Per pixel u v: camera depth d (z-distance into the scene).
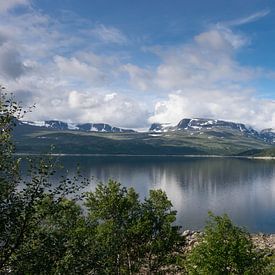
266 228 103.69
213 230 29.22
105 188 37.06
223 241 28.25
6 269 16.19
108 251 19.56
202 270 27.44
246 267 27.44
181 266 37.16
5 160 16.53
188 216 116.88
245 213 123.81
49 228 17.84
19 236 16.41
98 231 28.20
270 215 120.62
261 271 28.41
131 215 37.34
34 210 16.58
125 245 35.53
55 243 17.06
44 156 17.53
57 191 17.89
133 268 37.31
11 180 16.77
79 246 17.89
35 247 16.75
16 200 16.53
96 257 18.02
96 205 36.31
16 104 16.48
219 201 147.25
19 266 16.20
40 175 17.05
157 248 36.62
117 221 34.84
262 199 152.50
